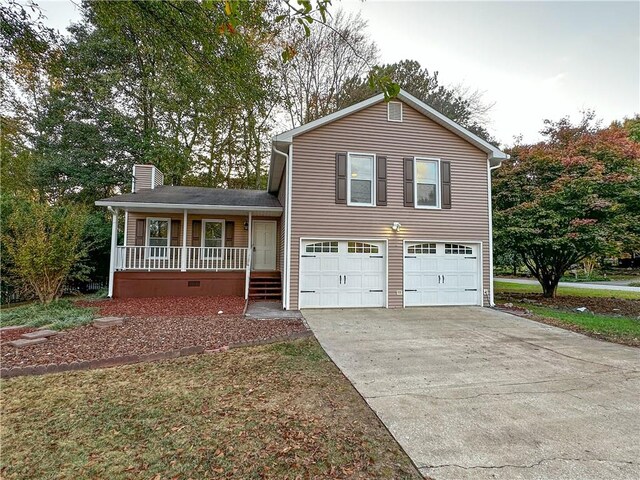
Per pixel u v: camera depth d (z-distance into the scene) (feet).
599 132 40.01
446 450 8.85
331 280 31.45
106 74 51.08
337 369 15.14
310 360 16.30
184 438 9.34
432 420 10.50
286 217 31.30
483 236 34.19
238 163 69.15
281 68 55.52
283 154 31.22
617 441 9.34
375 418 10.60
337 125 31.99
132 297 35.09
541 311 30.66
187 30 18.98
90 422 10.23
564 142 40.81
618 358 17.06
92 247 41.27
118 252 35.65
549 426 10.17
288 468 8.04
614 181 32.35
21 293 34.24
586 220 32.55
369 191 32.53
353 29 60.95
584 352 18.10
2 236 28.84
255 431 9.71
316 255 31.30
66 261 29.71
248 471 7.93
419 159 33.42
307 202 31.01
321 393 12.47
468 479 7.68
